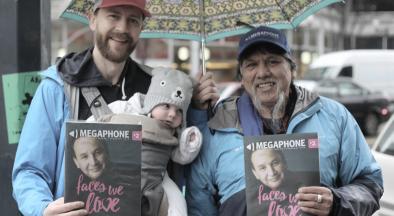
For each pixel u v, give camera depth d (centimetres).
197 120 294
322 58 2070
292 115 280
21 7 313
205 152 288
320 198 246
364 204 268
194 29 329
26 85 316
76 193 236
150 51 2570
